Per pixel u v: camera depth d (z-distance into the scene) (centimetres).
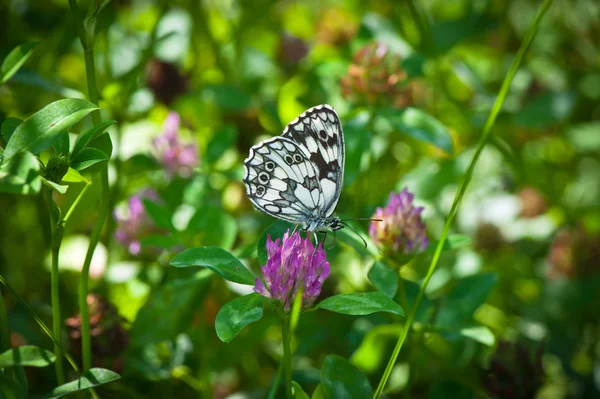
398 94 46
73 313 46
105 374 38
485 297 43
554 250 51
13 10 53
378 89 45
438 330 42
